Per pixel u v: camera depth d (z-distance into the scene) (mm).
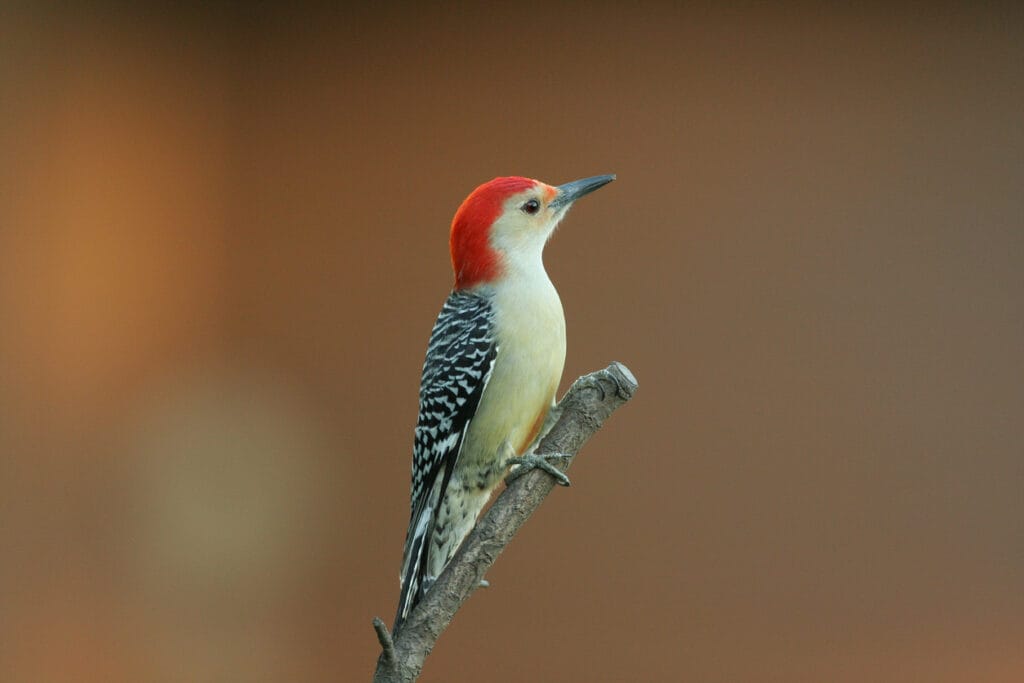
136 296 13680
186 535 13102
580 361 12430
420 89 13594
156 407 13523
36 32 13773
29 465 13250
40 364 13430
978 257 12820
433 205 13477
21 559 13008
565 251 12602
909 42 12984
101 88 14000
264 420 13281
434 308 13375
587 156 13094
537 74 13352
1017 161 12867
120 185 13891
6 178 13617
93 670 12820
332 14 13867
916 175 12914
